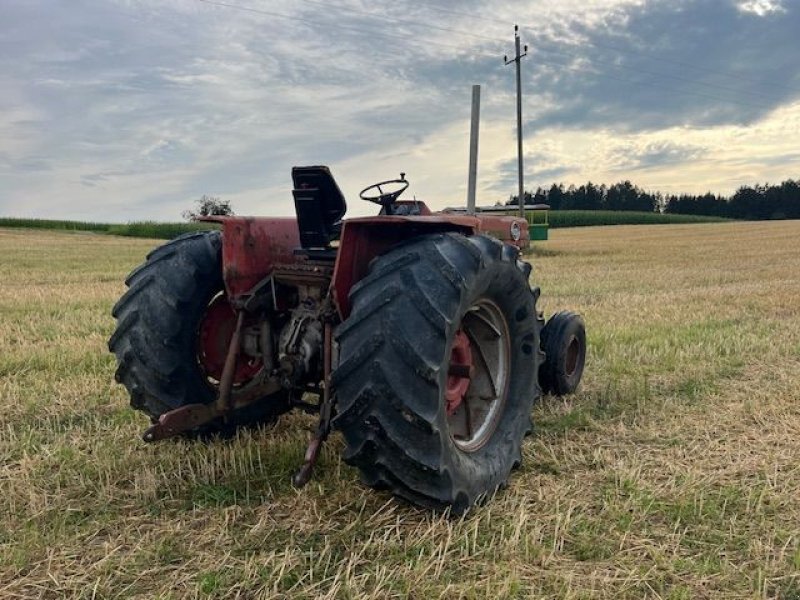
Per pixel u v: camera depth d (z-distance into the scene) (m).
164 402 3.64
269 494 3.29
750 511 3.16
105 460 3.74
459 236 3.15
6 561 2.70
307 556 2.73
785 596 2.54
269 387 3.61
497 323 3.52
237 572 2.62
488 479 3.25
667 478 3.55
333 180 3.36
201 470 3.58
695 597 2.52
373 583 2.56
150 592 2.52
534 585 2.57
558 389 5.00
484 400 3.54
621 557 2.76
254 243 3.57
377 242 3.31
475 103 6.85
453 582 2.58
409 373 2.80
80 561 2.73
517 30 27.02
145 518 3.08
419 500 3.02
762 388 5.30
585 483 3.48
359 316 2.86
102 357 6.46
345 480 3.46
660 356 6.45
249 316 3.71
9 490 3.39
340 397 2.88
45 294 11.93
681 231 46.03
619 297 11.31
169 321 3.53
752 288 12.52
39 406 4.88
